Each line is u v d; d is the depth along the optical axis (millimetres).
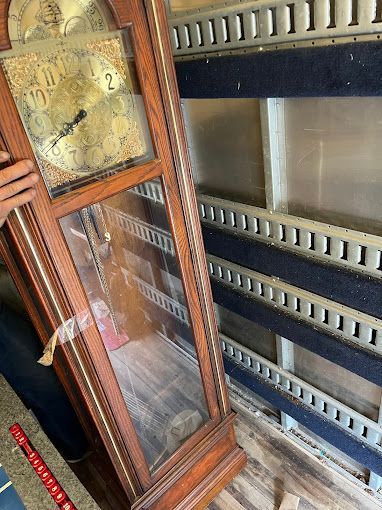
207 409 1316
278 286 1263
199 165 1356
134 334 1116
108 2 755
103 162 849
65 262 846
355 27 784
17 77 697
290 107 1016
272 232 1212
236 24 976
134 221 1001
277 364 1479
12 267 964
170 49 860
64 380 1245
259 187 1209
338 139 962
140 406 1177
